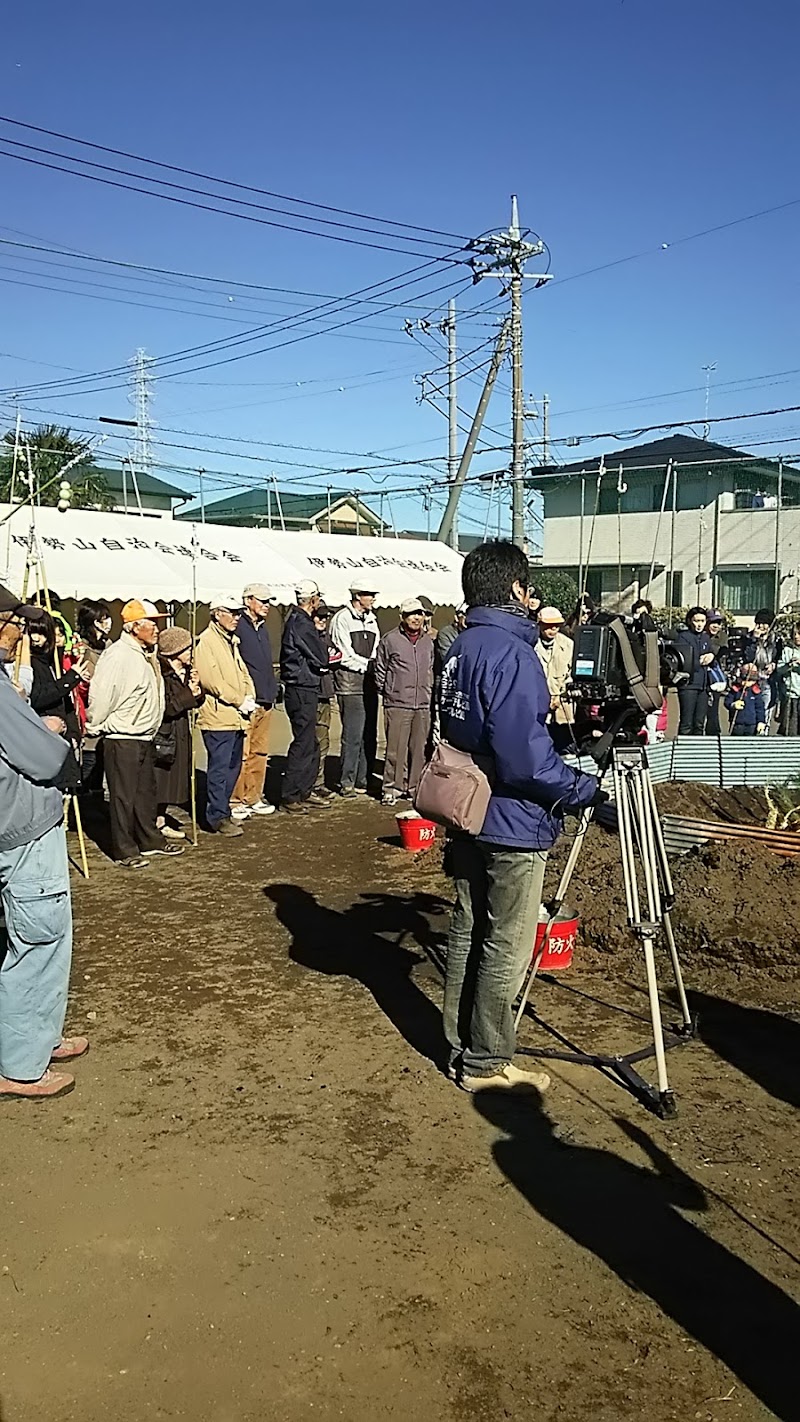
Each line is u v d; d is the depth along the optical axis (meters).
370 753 11.05
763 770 9.29
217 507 45.00
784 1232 3.25
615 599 35.09
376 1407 2.57
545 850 4.01
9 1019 4.11
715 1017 4.89
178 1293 2.97
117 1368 2.69
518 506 24.95
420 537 41.12
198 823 9.16
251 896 6.90
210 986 5.32
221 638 8.62
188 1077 4.32
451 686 4.03
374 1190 3.49
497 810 3.93
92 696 7.49
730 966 5.41
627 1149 3.74
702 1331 2.83
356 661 10.47
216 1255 3.15
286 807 9.73
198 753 13.30
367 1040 4.67
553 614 8.98
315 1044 4.63
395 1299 2.95
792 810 7.76
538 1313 2.89
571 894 6.04
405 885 7.14
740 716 15.46
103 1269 3.08
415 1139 3.81
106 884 7.21
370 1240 3.22
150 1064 4.45
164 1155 3.71
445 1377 2.66
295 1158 3.69
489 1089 4.17
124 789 7.63
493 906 4.02
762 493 34.03
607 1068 4.35
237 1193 3.47
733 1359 2.72
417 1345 2.77
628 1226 3.28
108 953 5.82
